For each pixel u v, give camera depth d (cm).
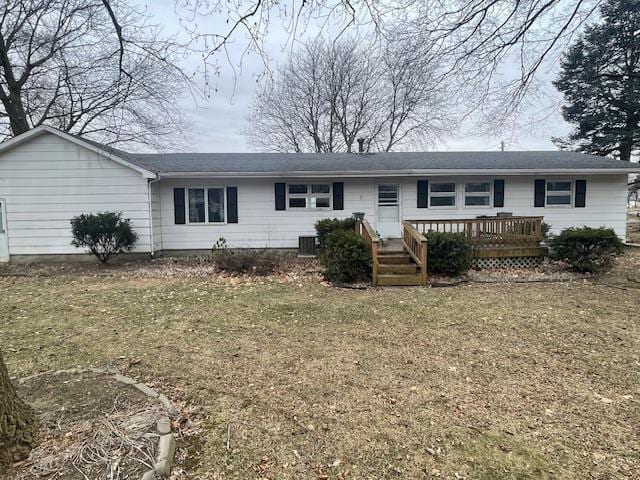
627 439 284
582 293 759
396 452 272
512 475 248
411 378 389
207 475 246
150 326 566
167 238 1302
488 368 412
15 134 1509
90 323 583
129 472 233
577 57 1000
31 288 844
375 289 819
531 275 952
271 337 515
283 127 2695
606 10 815
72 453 248
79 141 1173
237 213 1312
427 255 922
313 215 1328
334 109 2505
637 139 2139
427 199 1325
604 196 1329
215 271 1023
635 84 1931
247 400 345
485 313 621
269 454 269
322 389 366
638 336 506
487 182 1323
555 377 389
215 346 482
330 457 267
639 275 934
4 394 247
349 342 494
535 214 1322
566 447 276
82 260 1213
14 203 1189
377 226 1334
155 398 329
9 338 517
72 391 340
